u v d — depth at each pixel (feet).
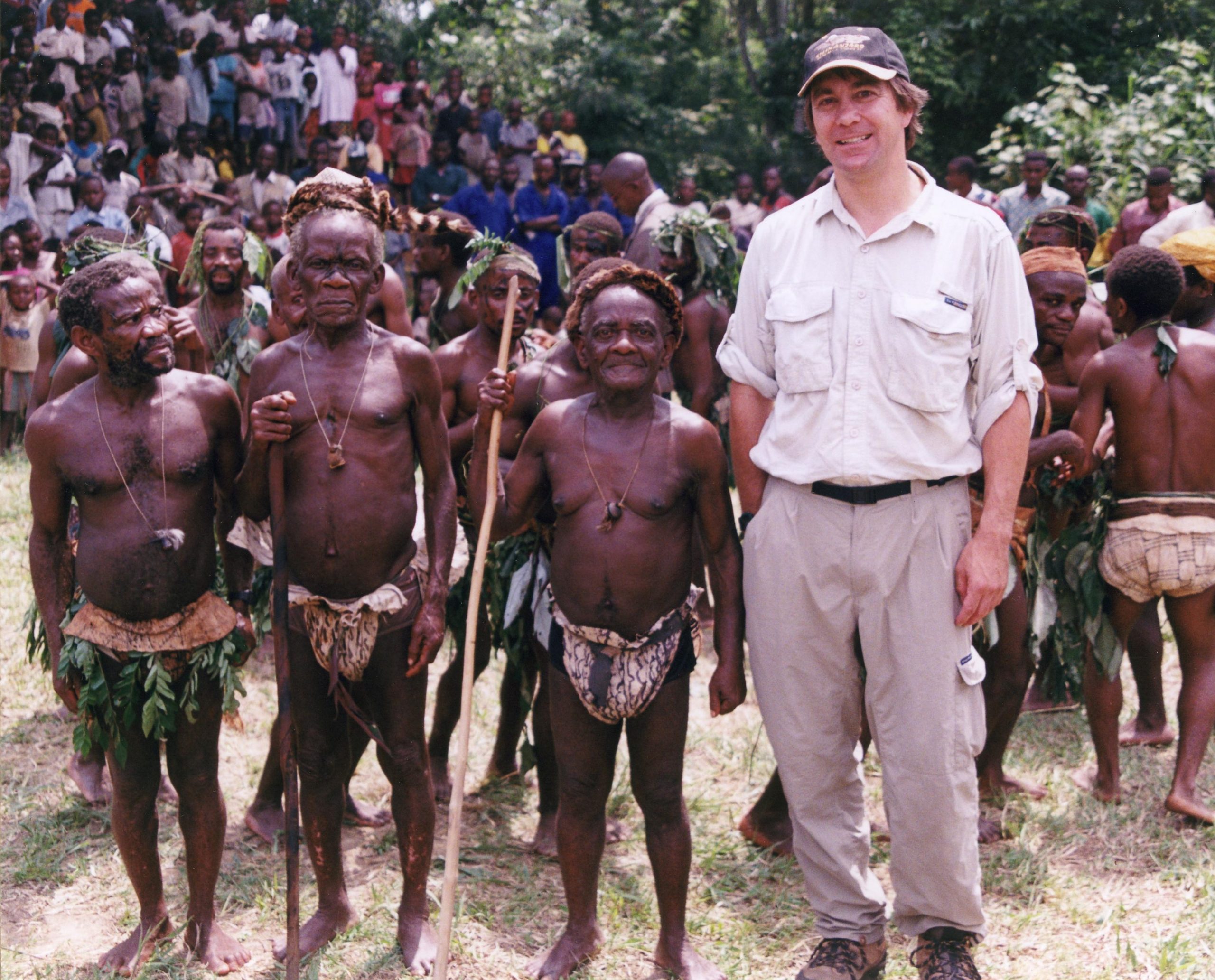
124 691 10.43
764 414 10.58
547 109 49.19
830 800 10.44
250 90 40.98
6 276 28.76
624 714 10.51
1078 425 14.02
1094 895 12.38
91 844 13.24
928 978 10.05
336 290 10.24
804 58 9.76
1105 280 14.42
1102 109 43.91
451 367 13.74
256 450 10.27
